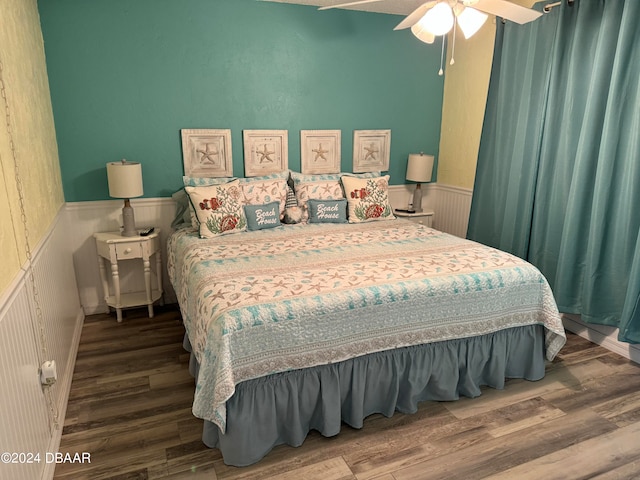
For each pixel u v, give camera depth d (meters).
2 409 1.36
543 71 3.13
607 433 2.19
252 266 2.48
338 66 3.89
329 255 2.68
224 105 3.60
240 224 3.22
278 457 2.02
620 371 2.75
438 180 4.57
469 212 4.16
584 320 2.95
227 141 3.66
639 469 1.96
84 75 3.18
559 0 3.01
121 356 2.88
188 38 3.38
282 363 1.99
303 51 3.74
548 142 3.14
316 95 3.88
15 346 1.55
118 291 3.32
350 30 3.86
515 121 3.43
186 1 3.32
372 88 4.07
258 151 3.78
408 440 2.14
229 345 1.85
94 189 3.37
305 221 3.59
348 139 4.11
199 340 2.08
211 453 2.03
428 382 2.40
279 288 2.15
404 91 4.21
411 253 2.72
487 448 2.08
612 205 2.77
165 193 3.59
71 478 1.86
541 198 3.24
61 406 2.24
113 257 3.22
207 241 3.01
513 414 2.34
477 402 2.45
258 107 3.71
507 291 2.43
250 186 3.45
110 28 3.18
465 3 2.02
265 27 3.58
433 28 2.07
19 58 2.22
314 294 2.10
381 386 2.27
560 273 3.04
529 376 2.63
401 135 4.32
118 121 3.34
